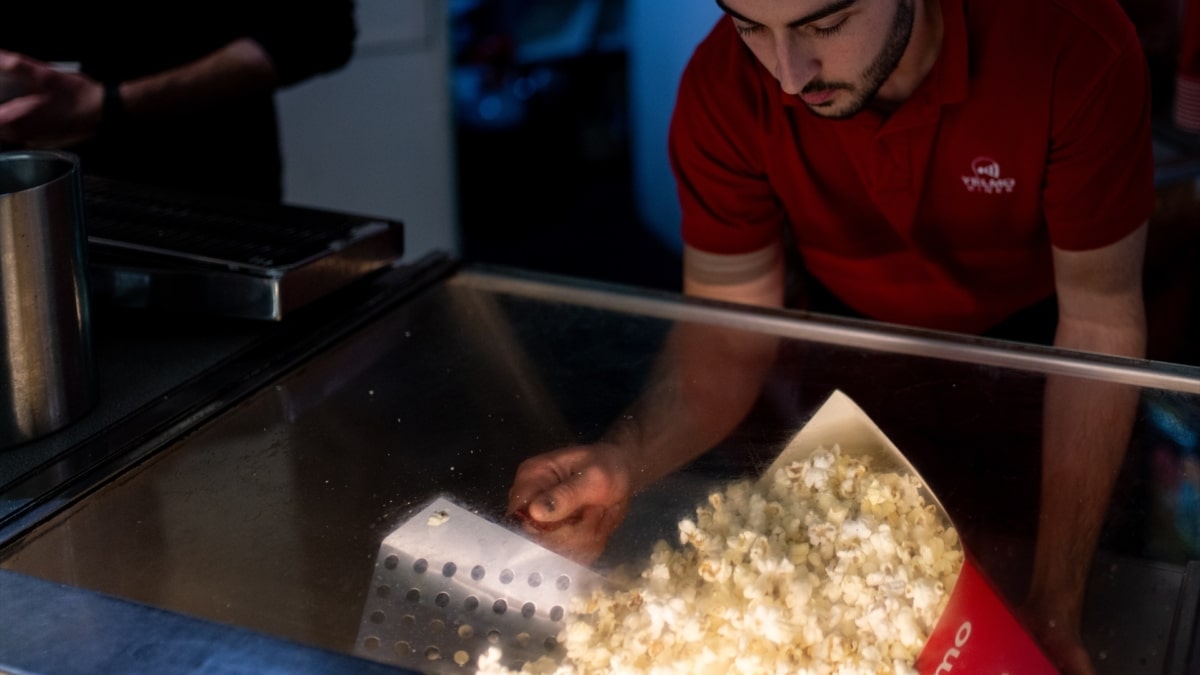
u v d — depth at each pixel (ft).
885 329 3.21
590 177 12.19
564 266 10.36
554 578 2.44
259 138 5.90
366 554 2.46
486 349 3.29
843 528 2.51
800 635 2.33
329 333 3.41
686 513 2.59
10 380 2.73
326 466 2.76
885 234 4.16
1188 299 5.12
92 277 3.48
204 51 5.62
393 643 2.25
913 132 3.73
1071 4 3.56
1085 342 3.92
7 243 2.64
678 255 10.36
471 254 10.57
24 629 2.16
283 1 5.60
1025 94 3.61
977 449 2.74
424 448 2.83
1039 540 2.52
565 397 3.03
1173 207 4.90
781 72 3.15
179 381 3.14
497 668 2.21
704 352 3.20
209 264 3.38
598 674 2.27
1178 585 2.40
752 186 4.22
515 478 2.70
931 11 3.53
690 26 9.19
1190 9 5.10
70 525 2.53
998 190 3.88
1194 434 2.74
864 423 2.76
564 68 11.84
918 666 2.26
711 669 2.27
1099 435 2.75
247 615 2.28
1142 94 3.64
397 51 8.23
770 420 2.88
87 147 5.45
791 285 4.75
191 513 2.58
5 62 4.58
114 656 2.08
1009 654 2.30
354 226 3.75
